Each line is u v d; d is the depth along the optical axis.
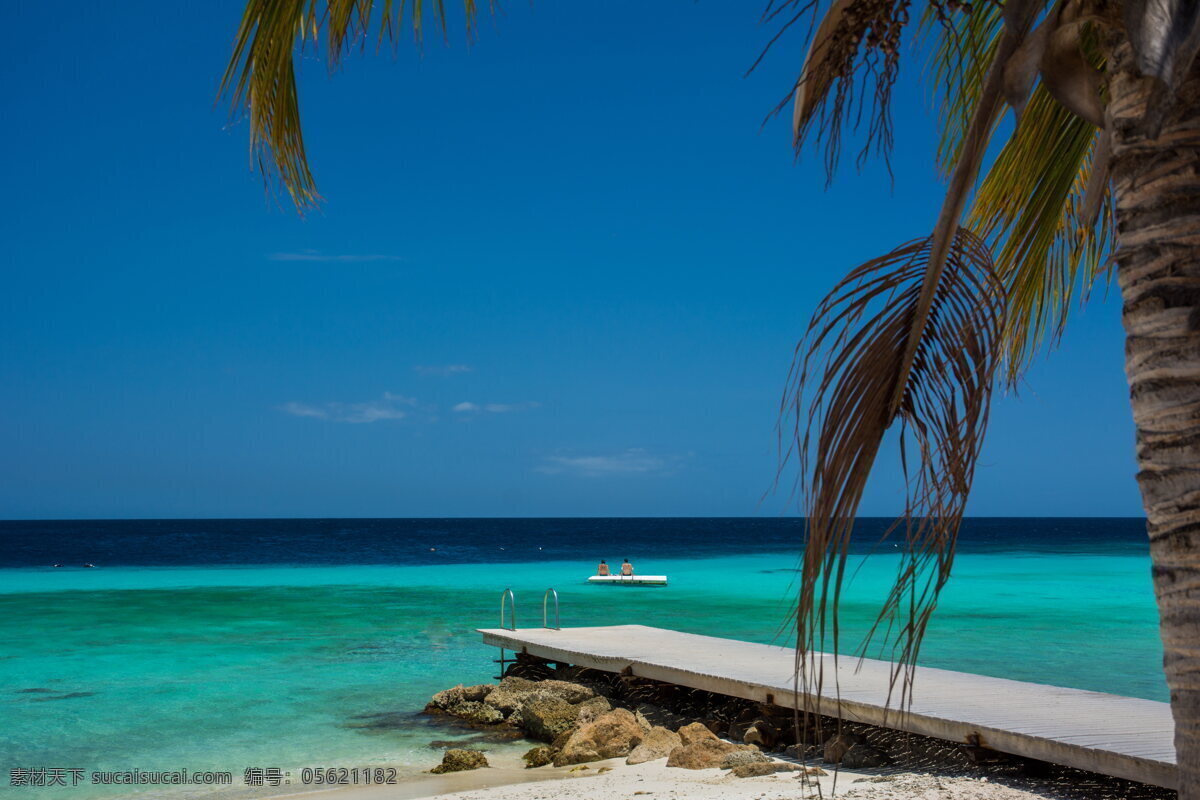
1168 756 6.94
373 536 127.19
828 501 2.68
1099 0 2.58
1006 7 2.71
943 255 2.72
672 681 11.91
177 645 20.56
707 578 44.22
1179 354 2.30
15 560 67.75
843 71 2.90
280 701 14.19
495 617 26.41
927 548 2.67
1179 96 2.36
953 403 2.72
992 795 7.14
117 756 10.94
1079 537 114.69
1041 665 16.80
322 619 26.02
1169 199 2.35
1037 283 5.68
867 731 9.55
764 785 8.02
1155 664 16.95
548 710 11.80
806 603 2.69
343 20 3.82
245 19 3.62
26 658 18.61
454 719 12.88
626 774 9.12
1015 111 2.73
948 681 10.40
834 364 2.72
